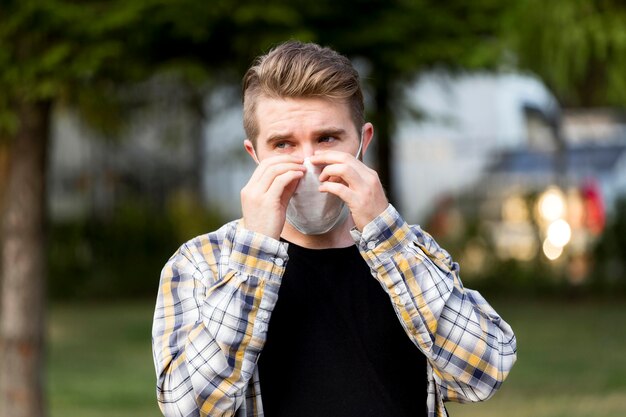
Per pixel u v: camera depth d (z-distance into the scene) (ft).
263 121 8.29
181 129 43.11
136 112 27.89
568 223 43.80
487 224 45.06
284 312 8.27
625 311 39.19
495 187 46.88
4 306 23.57
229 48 22.09
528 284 43.83
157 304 8.42
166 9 20.20
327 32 23.49
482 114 51.29
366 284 8.38
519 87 49.85
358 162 8.15
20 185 23.31
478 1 26.35
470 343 8.14
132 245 48.32
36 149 23.22
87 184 50.78
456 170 49.70
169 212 49.21
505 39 25.45
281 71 8.16
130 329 39.75
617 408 24.32
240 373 7.82
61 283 47.75
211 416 7.88
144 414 26.16
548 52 24.82
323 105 8.20
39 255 23.58
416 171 50.11
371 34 23.62
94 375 31.58
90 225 48.32
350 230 8.34
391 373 8.21
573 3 24.00
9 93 20.65
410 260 8.09
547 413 23.91
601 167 46.39
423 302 8.04
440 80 32.63
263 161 8.14
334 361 8.15
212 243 8.53
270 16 20.81
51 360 34.17
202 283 8.27
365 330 8.25
